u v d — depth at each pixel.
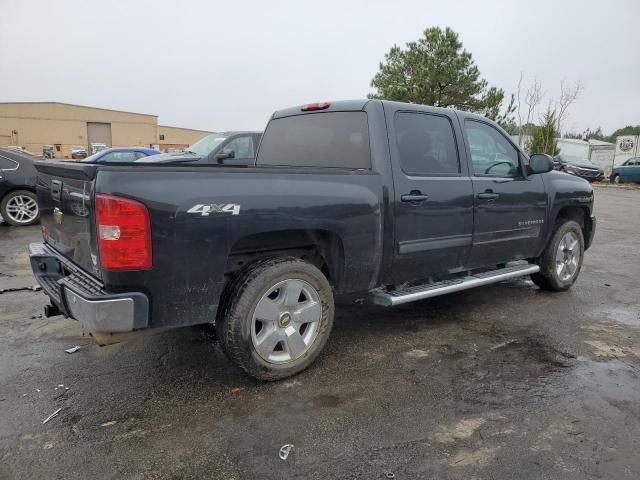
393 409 3.07
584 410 3.08
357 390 3.31
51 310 3.52
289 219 3.25
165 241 2.80
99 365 3.64
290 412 3.03
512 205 4.82
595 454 2.63
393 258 3.91
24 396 3.18
